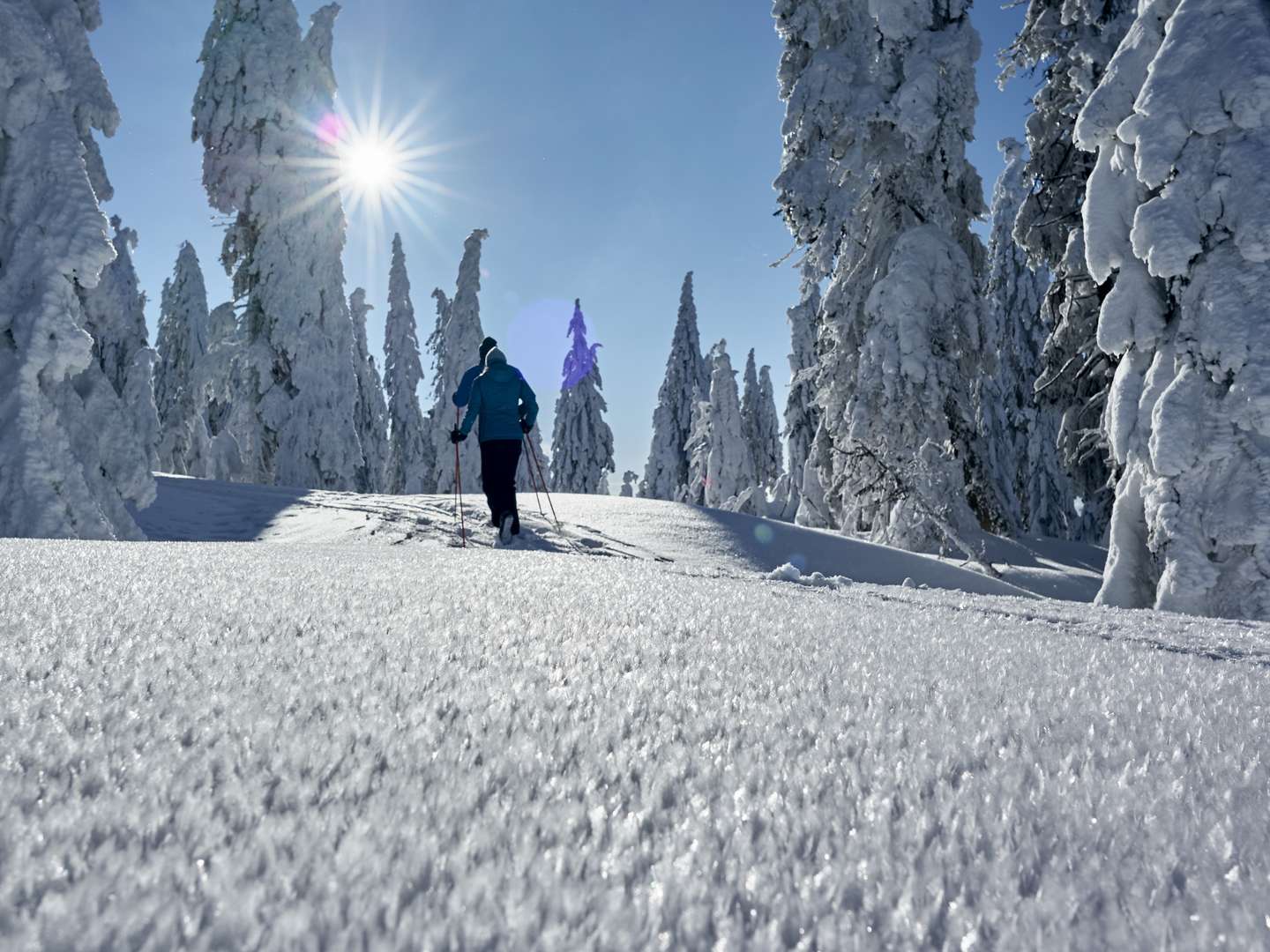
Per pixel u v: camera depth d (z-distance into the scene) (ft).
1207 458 26.13
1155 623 10.84
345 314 78.33
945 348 54.49
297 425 73.56
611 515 33.65
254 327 74.84
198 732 2.65
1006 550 51.83
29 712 2.84
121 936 1.16
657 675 4.26
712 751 2.75
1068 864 1.76
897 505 52.13
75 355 33.91
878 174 58.59
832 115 57.47
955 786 2.42
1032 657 5.90
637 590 9.21
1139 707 4.07
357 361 122.52
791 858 1.73
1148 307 29.07
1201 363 26.99
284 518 33.76
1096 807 2.23
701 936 1.31
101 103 40.47
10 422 32.14
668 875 1.59
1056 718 3.64
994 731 3.24
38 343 33.01
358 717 2.97
